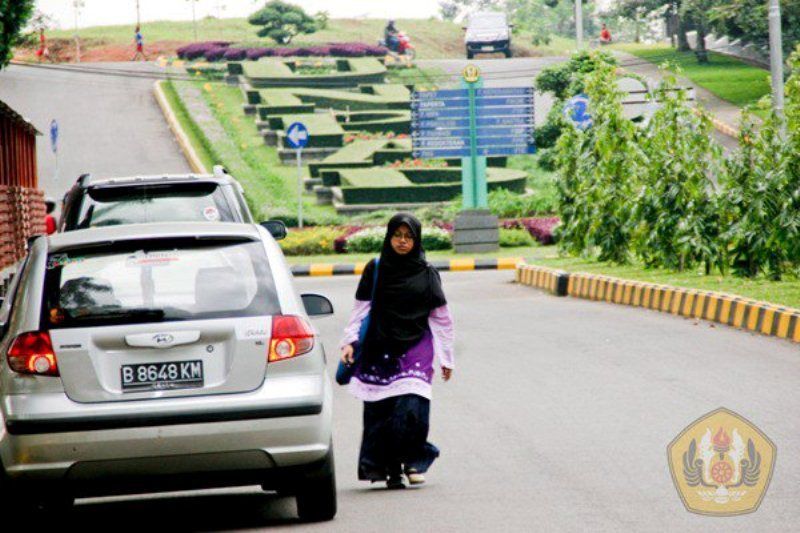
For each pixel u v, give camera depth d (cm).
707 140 5525
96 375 1994
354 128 18125
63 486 1991
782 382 3238
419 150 9731
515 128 9731
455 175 14750
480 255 9269
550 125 15825
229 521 2216
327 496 2117
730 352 3800
